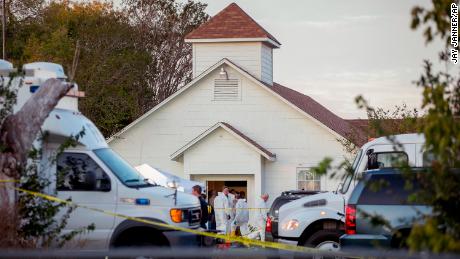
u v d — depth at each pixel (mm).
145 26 157625
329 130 97938
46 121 36938
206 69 101000
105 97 111312
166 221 37312
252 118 99875
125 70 126375
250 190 97562
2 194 30000
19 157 30062
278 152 99375
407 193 33312
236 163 97312
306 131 98938
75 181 37219
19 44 123750
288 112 99375
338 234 41750
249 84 100188
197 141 97438
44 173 34375
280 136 99375
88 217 36938
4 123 30078
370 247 33312
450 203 21094
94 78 110562
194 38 105500
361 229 33938
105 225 37000
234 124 100188
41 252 26141
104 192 37344
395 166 21844
